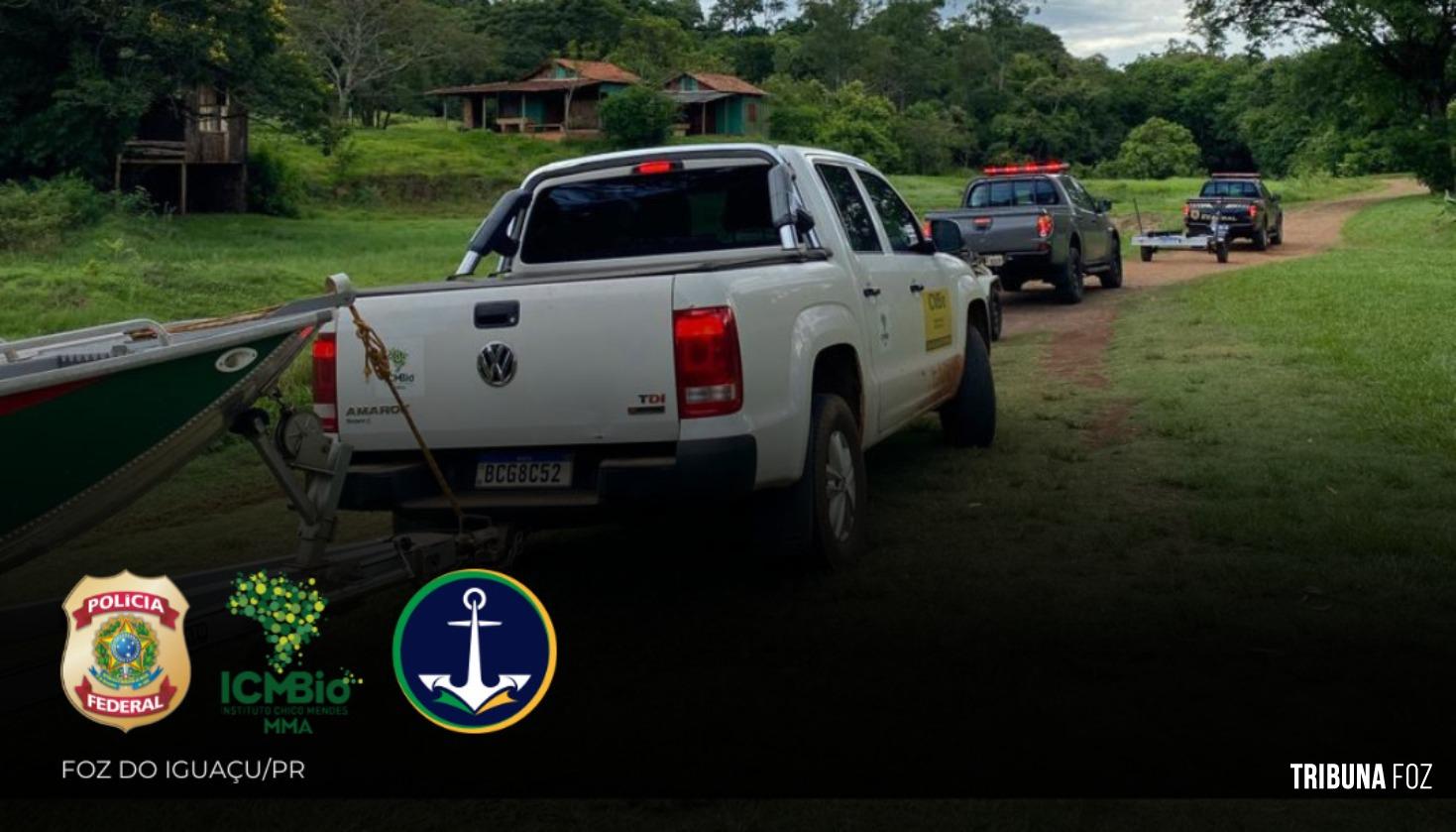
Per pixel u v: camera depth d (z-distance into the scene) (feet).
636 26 350.02
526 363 16.06
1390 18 143.13
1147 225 128.77
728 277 15.97
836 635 15.76
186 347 11.87
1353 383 32.22
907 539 20.04
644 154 20.31
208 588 13.26
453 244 116.78
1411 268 65.05
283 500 26.20
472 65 304.09
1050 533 20.10
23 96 121.29
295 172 172.76
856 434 19.13
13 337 48.34
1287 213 161.99
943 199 182.29
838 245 20.01
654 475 15.60
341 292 13.33
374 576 14.43
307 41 246.68
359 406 16.85
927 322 23.58
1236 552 18.61
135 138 137.59
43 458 11.67
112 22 116.26
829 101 360.69
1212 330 44.37
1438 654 14.38
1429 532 18.78
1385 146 153.69
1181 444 26.22
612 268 20.59
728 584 18.24
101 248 90.17
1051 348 42.96
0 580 20.57
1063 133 418.92
